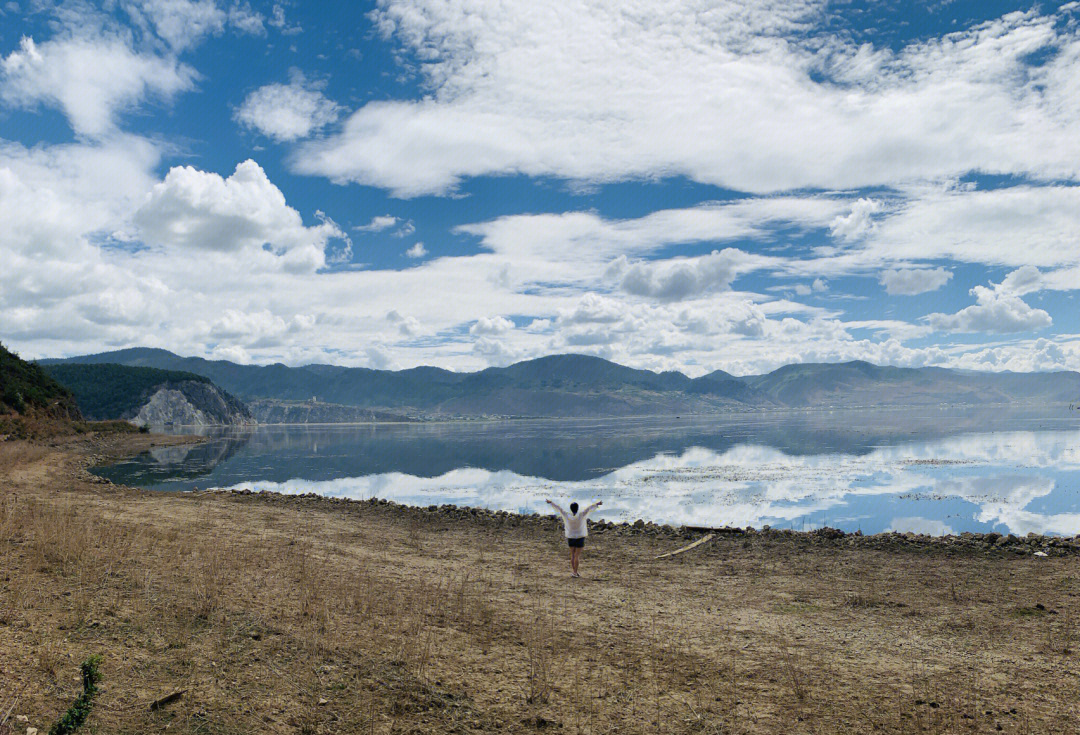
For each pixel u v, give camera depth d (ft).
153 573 32.76
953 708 22.75
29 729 15.79
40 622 23.26
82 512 55.67
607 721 21.22
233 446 323.16
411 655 25.20
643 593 39.65
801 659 27.68
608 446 301.22
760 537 58.39
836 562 48.08
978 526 82.94
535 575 44.39
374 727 19.19
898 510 98.02
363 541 54.90
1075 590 38.19
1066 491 119.03
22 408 239.71
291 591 32.99
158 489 116.78
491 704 21.85
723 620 33.76
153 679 20.04
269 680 21.30
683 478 150.92
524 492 125.39
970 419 622.95
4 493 68.80
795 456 217.77
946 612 34.86
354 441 407.85
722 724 21.34
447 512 74.02
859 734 20.79
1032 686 24.71
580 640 29.53
